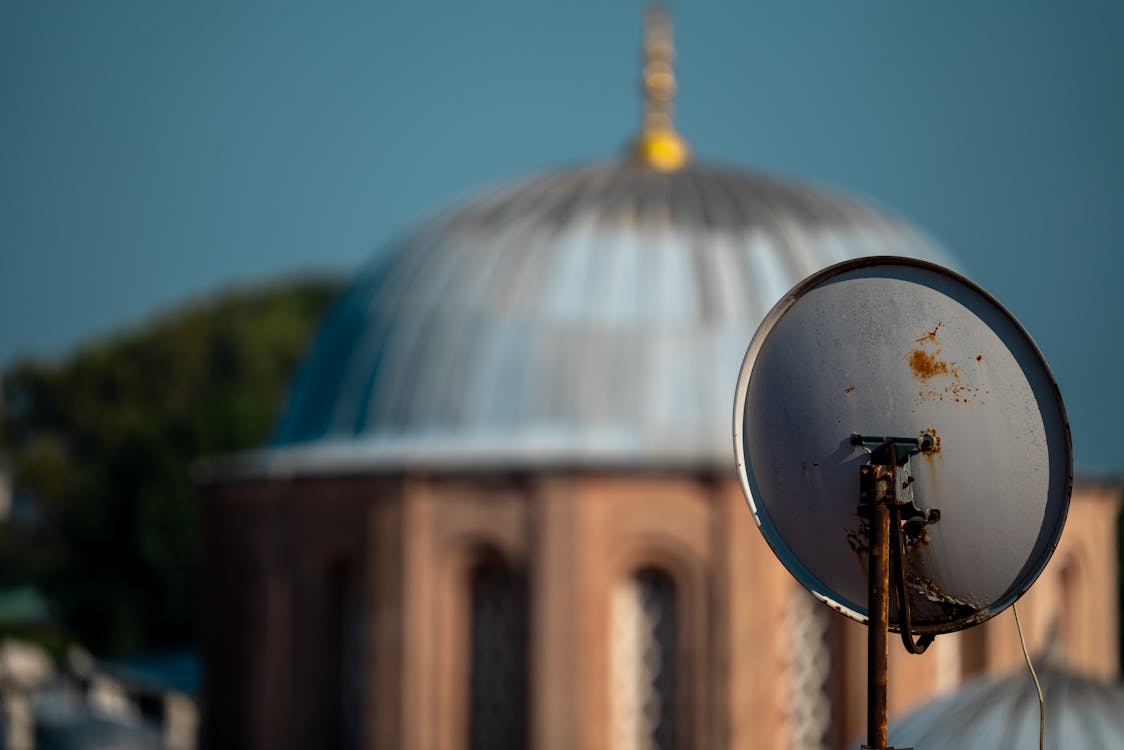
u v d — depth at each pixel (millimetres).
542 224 64938
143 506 156625
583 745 58844
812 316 19250
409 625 61000
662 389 61094
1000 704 38469
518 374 62094
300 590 63781
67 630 173375
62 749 97562
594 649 59125
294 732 63906
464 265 64750
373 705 61344
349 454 63188
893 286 19266
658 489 59344
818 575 18891
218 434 158500
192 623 157250
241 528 66188
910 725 38906
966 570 18766
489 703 60750
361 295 67688
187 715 105250
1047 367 19016
